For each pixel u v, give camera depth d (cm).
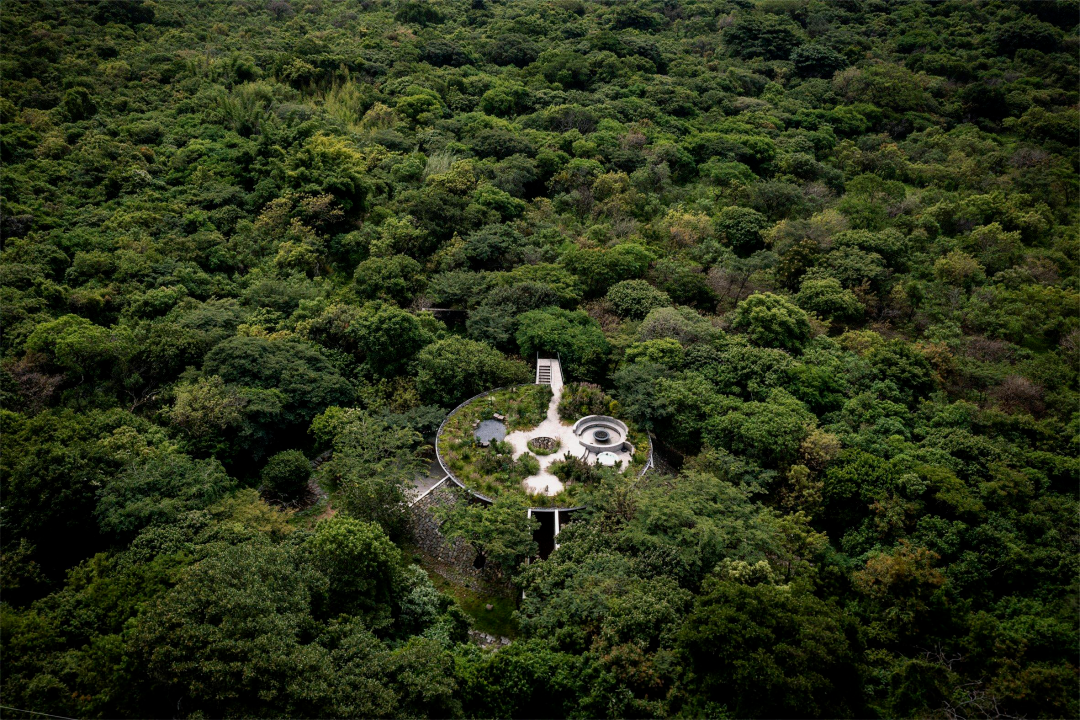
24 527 3334
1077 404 4919
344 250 6419
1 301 4944
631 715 2805
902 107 10044
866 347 5350
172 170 7269
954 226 7356
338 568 3112
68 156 6956
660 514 3575
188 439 4150
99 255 5678
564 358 5103
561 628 3169
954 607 3422
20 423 3841
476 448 4384
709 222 7012
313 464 4562
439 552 3962
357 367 5112
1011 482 4025
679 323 5269
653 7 13600
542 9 12888
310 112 8400
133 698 2617
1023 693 2959
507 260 6316
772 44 11694
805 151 8819
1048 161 8456
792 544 3716
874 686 3120
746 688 2617
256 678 2434
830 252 6531
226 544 3111
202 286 5772
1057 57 10775
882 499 3881
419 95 9075
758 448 4197
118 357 4619
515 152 8131
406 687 2616
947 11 12394
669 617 3055
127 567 3116
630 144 8531
